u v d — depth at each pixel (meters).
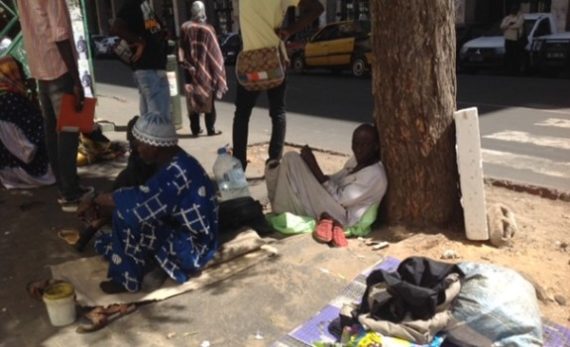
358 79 16.03
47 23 4.38
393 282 2.80
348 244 4.01
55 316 3.05
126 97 12.87
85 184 5.63
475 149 3.74
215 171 4.59
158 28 6.11
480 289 2.77
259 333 3.00
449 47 3.84
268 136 8.00
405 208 4.13
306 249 3.93
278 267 3.67
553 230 4.25
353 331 2.82
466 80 14.27
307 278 3.53
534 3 19.81
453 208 4.15
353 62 16.44
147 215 3.26
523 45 14.93
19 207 4.91
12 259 3.89
